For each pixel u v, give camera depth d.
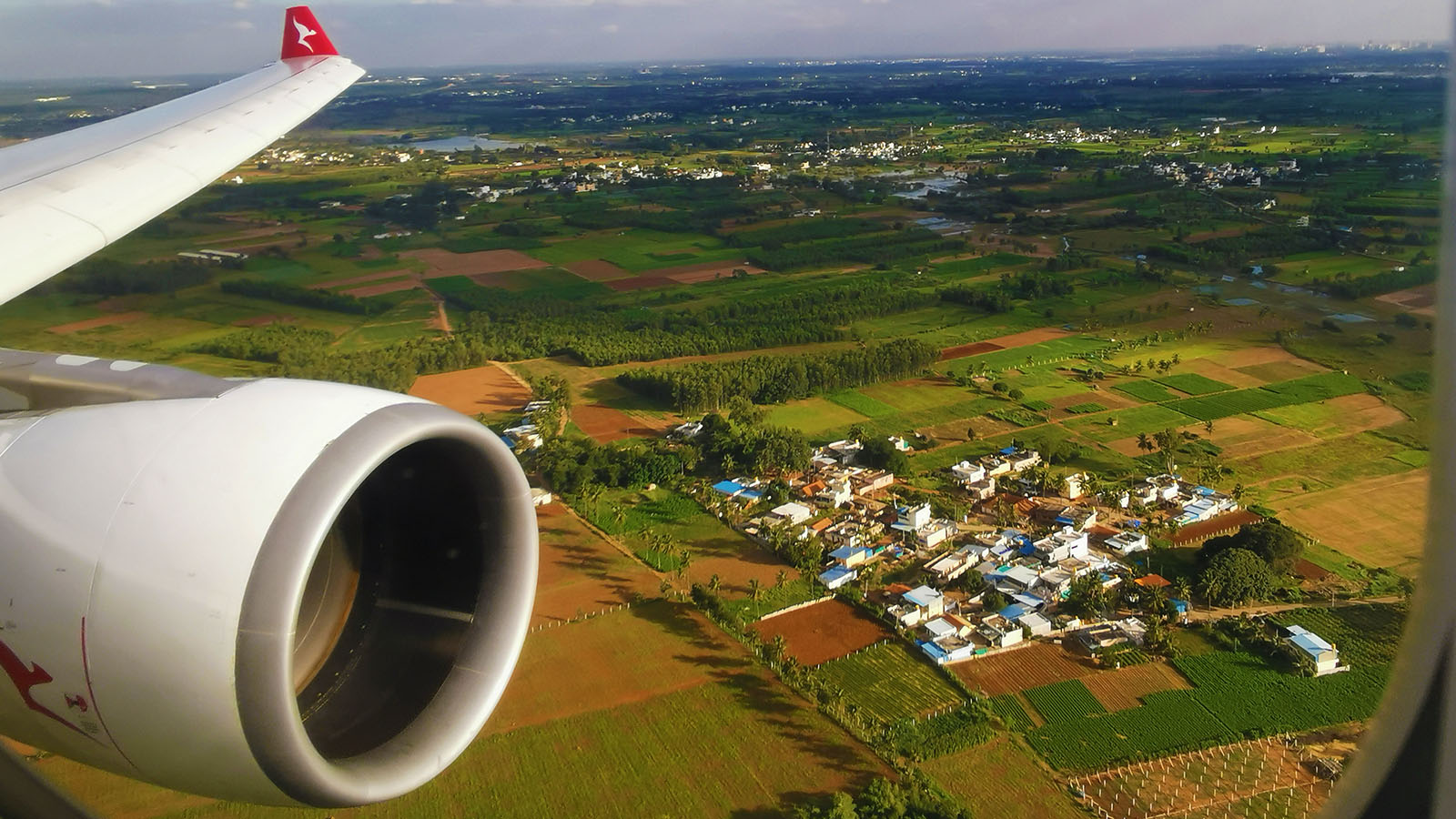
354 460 6.80
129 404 7.38
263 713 6.37
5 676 6.77
